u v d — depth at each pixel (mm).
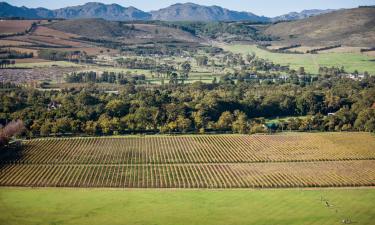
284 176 199500
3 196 175750
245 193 180000
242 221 152875
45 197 174875
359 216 157000
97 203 169000
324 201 171000
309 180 193750
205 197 175500
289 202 170250
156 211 161500
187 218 155250
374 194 178625
